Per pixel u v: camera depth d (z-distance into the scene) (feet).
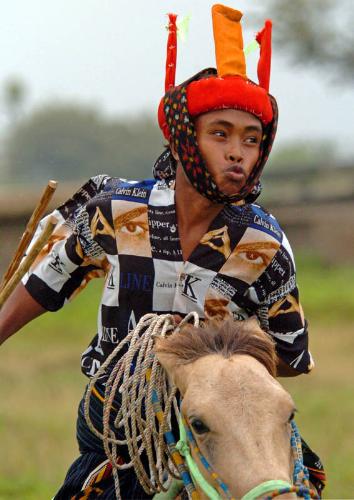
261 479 24.98
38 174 435.12
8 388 104.47
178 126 30.45
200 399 26.32
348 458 70.38
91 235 32.45
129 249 31.68
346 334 137.69
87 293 172.65
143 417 30.81
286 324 32.30
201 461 26.58
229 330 28.35
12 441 79.20
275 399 26.17
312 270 215.92
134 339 29.96
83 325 148.15
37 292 33.60
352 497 60.70
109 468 31.53
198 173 30.25
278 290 31.99
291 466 27.12
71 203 33.65
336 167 279.69
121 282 31.71
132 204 31.76
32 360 122.62
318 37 254.68
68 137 437.17
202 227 31.35
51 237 33.55
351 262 225.35
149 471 31.60
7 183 426.10
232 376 26.55
